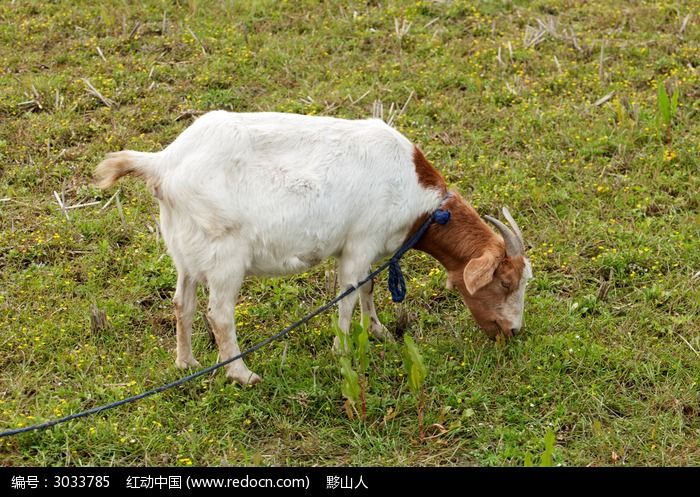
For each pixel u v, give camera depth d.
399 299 5.85
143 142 7.99
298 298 6.55
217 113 5.34
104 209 7.33
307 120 5.45
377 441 5.18
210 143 5.17
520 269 5.67
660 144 8.02
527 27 9.87
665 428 5.30
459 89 9.02
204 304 6.41
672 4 10.47
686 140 8.00
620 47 9.52
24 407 5.34
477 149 8.02
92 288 6.46
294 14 10.39
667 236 6.98
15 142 7.99
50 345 5.88
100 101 8.62
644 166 7.75
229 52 9.48
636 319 6.22
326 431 5.26
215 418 5.31
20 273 6.55
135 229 7.09
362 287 5.95
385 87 8.91
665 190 7.55
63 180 7.64
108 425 5.18
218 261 5.23
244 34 9.77
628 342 6.01
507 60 9.36
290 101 8.59
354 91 8.81
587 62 9.45
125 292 6.44
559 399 5.52
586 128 8.26
